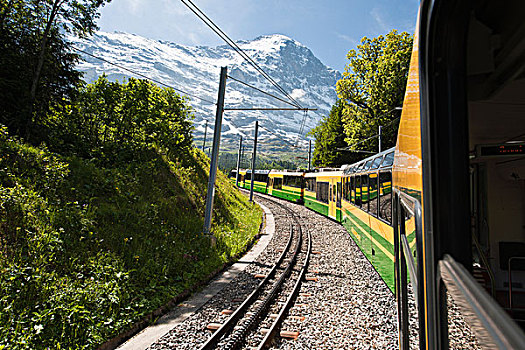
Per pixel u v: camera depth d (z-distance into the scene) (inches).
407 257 94.8
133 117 542.0
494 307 28.6
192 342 212.1
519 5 49.1
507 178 159.0
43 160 339.9
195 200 550.9
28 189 288.0
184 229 427.2
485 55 57.1
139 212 384.2
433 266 50.4
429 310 53.1
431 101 51.3
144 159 536.7
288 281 344.5
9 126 435.5
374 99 1029.2
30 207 266.7
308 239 563.8
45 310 196.1
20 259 222.5
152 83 592.1
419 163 63.7
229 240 480.1
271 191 1423.5
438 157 50.6
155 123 595.2
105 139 519.5
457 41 50.7
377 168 343.3
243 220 672.4
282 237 597.0
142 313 239.3
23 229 246.8
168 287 292.2
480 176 168.1
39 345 178.9
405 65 965.8
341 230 674.8
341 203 716.0
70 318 203.9
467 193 49.8
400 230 119.0
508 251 158.7
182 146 753.6
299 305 275.9
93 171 399.9
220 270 382.0
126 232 335.3
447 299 46.4
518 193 161.2
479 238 167.9
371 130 1059.9
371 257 373.1
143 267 295.4
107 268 265.4
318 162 1925.4
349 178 565.0
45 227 261.4
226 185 936.9
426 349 57.7
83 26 552.1
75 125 486.9
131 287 265.4
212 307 271.6
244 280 347.9
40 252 237.6
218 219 561.6
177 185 538.9
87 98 509.0
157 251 336.8
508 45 55.7
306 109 462.9
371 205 370.6
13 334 176.7
